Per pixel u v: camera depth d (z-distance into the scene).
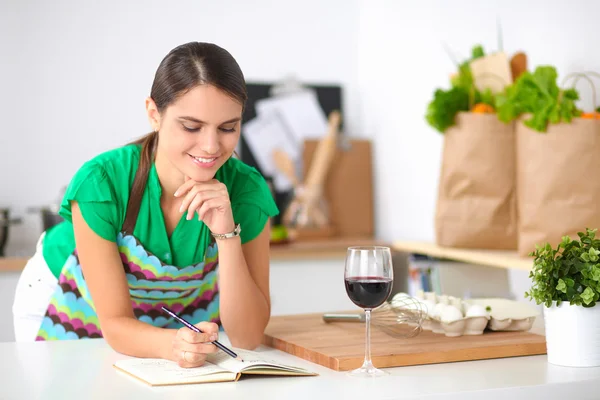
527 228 2.16
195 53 1.45
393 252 3.42
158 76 1.48
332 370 1.39
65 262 1.94
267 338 1.65
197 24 3.86
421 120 3.47
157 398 1.19
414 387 1.24
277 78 3.98
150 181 1.64
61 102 3.67
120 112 3.76
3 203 3.60
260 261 1.74
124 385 1.28
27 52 3.62
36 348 1.60
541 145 2.11
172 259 1.71
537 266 1.41
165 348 1.44
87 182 1.59
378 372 1.34
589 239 1.42
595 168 2.05
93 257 1.58
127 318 1.54
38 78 3.64
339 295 3.42
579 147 2.05
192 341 1.37
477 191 2.40
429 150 3.40
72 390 1.25
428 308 1.61
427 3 3.39
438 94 2.42
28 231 3.63
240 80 1.47
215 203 1.56
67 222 2.00
